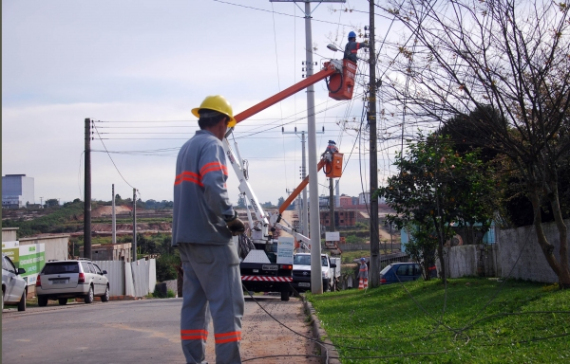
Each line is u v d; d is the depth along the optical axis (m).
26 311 15.67
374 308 11.68
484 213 13.78
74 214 54.34
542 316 7.61
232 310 4.56
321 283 18.44
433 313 9.73
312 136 19.03
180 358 6.90
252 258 17.86
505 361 5.65
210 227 4.54
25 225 46.84
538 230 9.47
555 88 8.42
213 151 4.55
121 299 28.91
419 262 17.09
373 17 12.16
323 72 15.60
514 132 9.38
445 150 13.34
